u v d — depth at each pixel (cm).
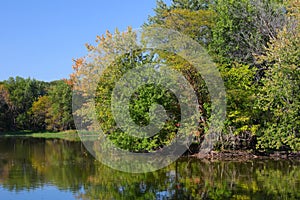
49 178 1337
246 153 1831
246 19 2136
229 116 1767
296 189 1122
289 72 1616
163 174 1406
